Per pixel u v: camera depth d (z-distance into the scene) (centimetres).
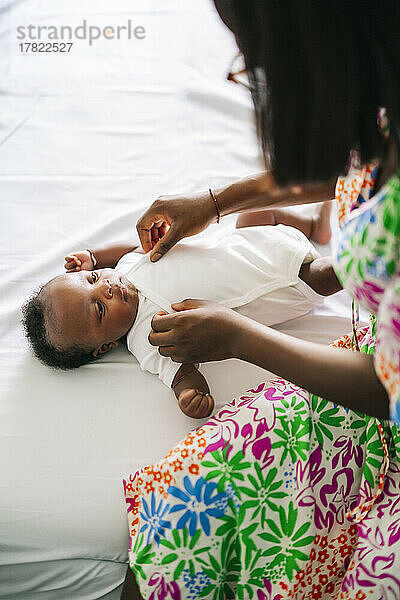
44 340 125
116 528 110
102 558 111
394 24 59
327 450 104
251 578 103
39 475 112
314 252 131
